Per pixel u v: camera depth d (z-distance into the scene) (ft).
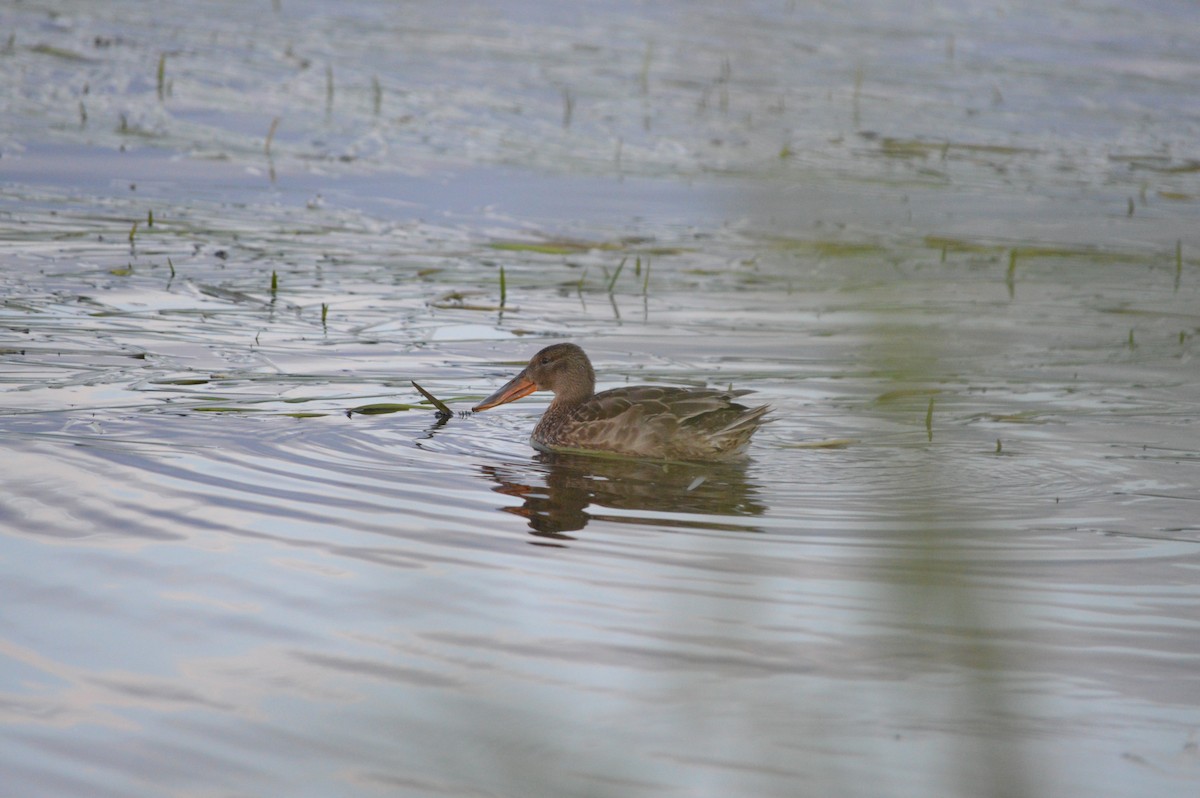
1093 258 75.00
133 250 66.59
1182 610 32.12
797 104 102.83
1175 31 128.57
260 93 97.55
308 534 35.45
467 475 41.96
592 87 104.78
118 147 84.12
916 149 94.38
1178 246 72.23
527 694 27.27
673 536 36.60
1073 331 62.39
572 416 46.32
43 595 31.07
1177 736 26.22
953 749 25.55
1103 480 42.09
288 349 54.54
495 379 53.06
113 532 34.86
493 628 30.22
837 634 30.25
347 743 25.41
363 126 92.79
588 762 24.82
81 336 53.72
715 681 28.02
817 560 34.81
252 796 23.76
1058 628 31.04
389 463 42.52
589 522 37.63
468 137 92.63
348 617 30.58
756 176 27.43
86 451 40.81
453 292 64.64
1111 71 114.73
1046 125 101.30
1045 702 27.50
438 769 24.58
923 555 21.83
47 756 24.88
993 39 123.34
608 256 72.74
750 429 44.73
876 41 120.88
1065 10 135.44
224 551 34.01
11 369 49.03
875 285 28.19
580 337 59.52
